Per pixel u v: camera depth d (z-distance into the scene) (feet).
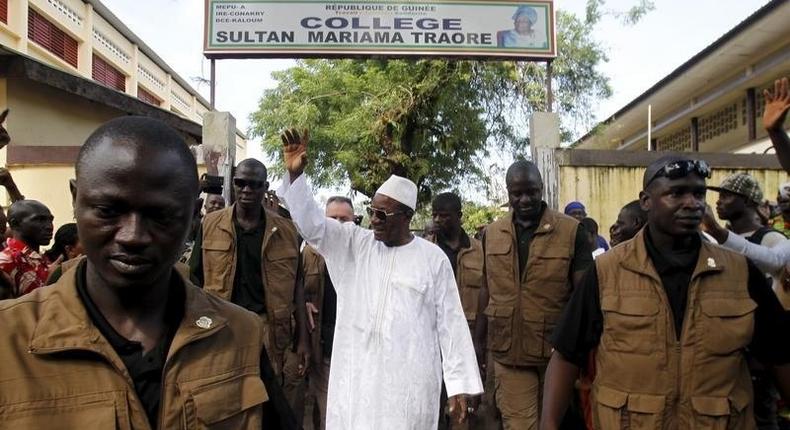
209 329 3.96
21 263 11.51
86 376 3.56
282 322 13.15
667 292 7.17
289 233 13.67
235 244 13.05
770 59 36.19
